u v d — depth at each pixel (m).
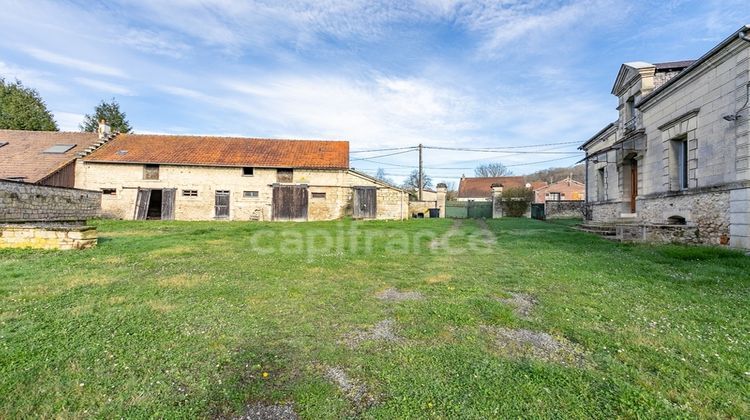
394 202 22.91
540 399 2.26
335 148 25.14
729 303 4.20
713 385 2.40
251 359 2.80
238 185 22.05
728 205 8.07
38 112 28.61
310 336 3.27
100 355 2.76
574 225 17.33
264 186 22.19
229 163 21.78
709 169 8.68
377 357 2.84
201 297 4.39
